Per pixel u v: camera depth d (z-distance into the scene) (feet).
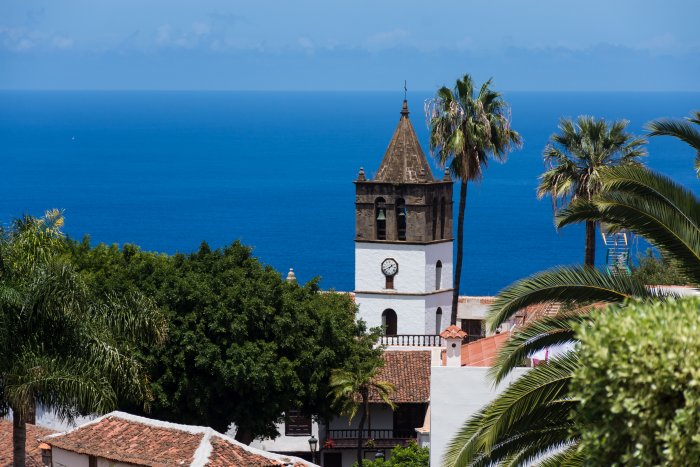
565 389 172.45
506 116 484.33
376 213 514.68
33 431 309.22
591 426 125.08
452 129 481.05
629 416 120.26
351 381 385.70
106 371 242.78
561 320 177.99
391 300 513.04
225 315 371.56
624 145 407.03
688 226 170.91
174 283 377.91
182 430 271.28
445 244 520.01
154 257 431.84
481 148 479.82
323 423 441.27
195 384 369.09
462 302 531.09
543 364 175.52
